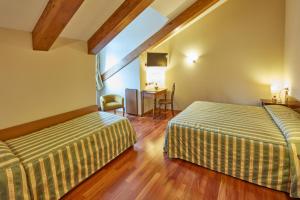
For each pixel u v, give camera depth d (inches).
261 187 80.4
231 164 87.7
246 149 83.3
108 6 99.1
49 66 104.3
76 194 78.0
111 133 103.7
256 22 163.9
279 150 76.0
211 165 93.7
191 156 100.0
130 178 88.1
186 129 100.1
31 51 95.0
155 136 139.9
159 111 201.9
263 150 79.3
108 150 99.8
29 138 87.0
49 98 105.9
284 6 152.3
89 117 119.0
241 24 169.8
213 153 92.5
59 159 75.8
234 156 86.6
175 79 208.8
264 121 104.7
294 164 70.4
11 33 86.6
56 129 98.4
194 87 200.4
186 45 196.7
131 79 194.2
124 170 95.0
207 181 85.2
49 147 77.4
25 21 85.2
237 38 173.2
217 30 180.2
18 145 79.5
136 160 104.7
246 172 84.0
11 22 83.0
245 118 110.9
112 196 76.3
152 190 79.5
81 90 125.0
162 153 112.9
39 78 100.0
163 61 196.4
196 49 192.7
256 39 165.9
